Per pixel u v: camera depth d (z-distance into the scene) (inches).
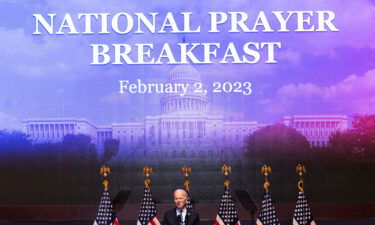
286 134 454.6
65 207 457.7
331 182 452.8
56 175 458.0
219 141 458.0
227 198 372.2
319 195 452.8
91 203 457.7
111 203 360.8
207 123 458.6
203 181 457.1
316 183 453.1
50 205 457.7
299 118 454.9
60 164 458.0
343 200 452.8
